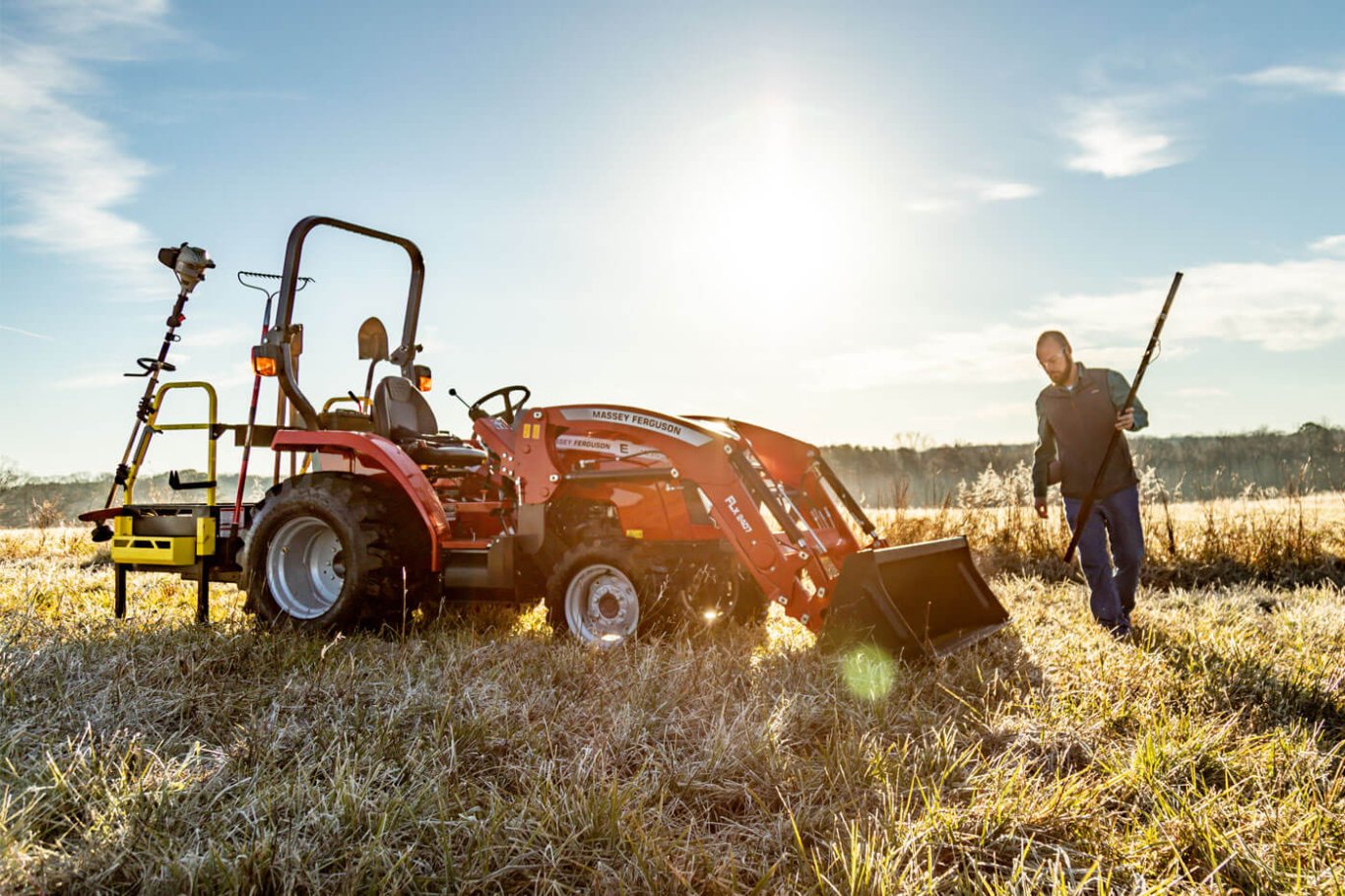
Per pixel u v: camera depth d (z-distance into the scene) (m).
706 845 2.45
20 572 7.50
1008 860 2.45
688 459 4.84
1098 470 5.45
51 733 3.05
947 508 10.23
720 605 4.94
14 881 2.11
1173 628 5.41
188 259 5.98
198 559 5.61
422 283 6.48
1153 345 5.23
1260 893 2.27
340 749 2.90
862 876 2.21
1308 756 3.08
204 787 2.64
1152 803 2.76
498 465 5.75
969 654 4.42
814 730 3.41
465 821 2.45
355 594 5.09
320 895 2.17
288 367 5.55
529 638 4.81
